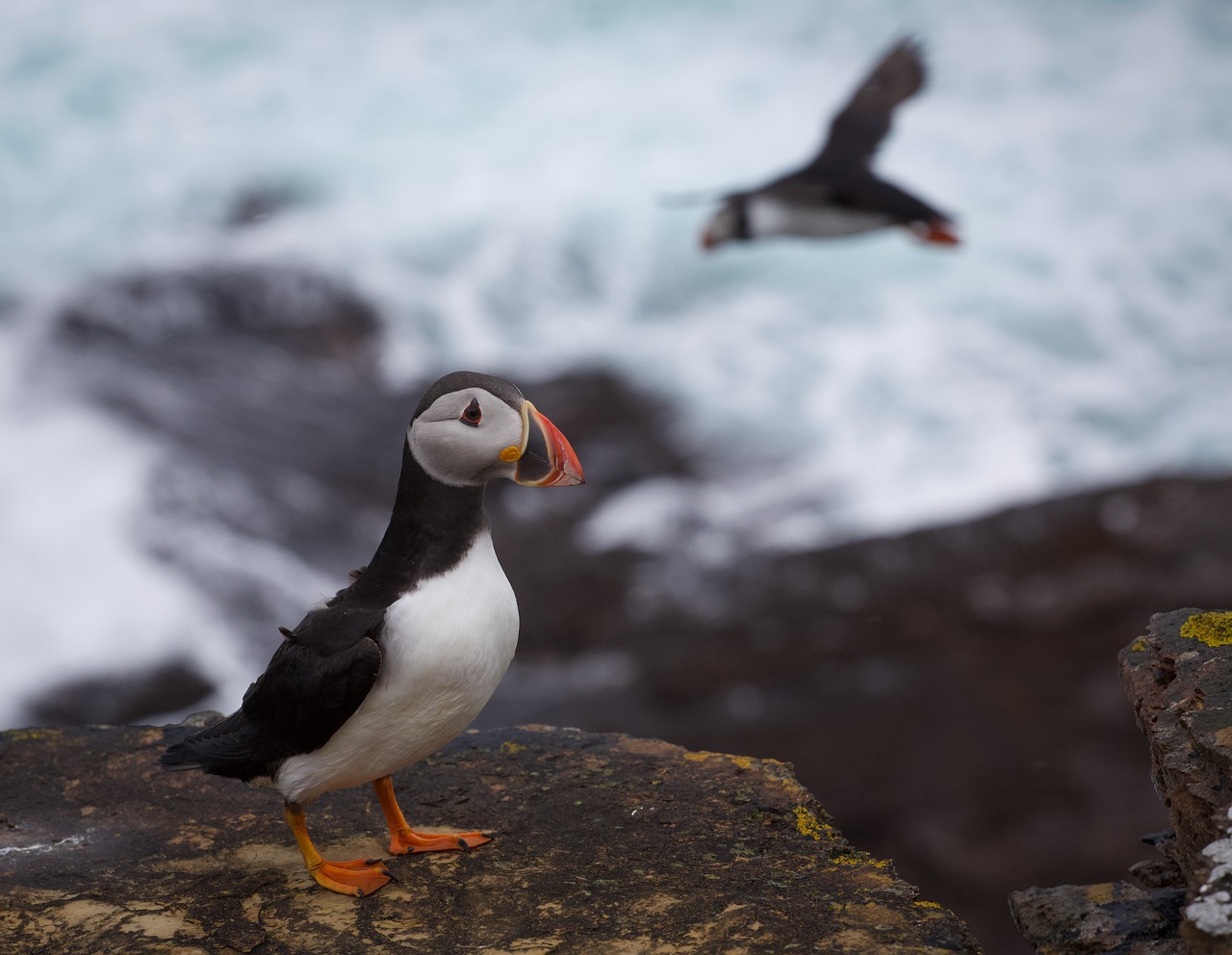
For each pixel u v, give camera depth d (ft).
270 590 47.65
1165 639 14.89
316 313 67.41
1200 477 49.57
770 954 12.62
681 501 53.26
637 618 45.27
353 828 15.69
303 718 13.06
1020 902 14.87
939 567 46.42
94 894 14.15
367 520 52.44
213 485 51.70
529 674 43.42
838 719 39.99
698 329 68.85
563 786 16.52
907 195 26.99
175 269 69.41
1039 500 48.80
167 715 42.52
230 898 14.07
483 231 76.89
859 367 65.31
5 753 17.44
